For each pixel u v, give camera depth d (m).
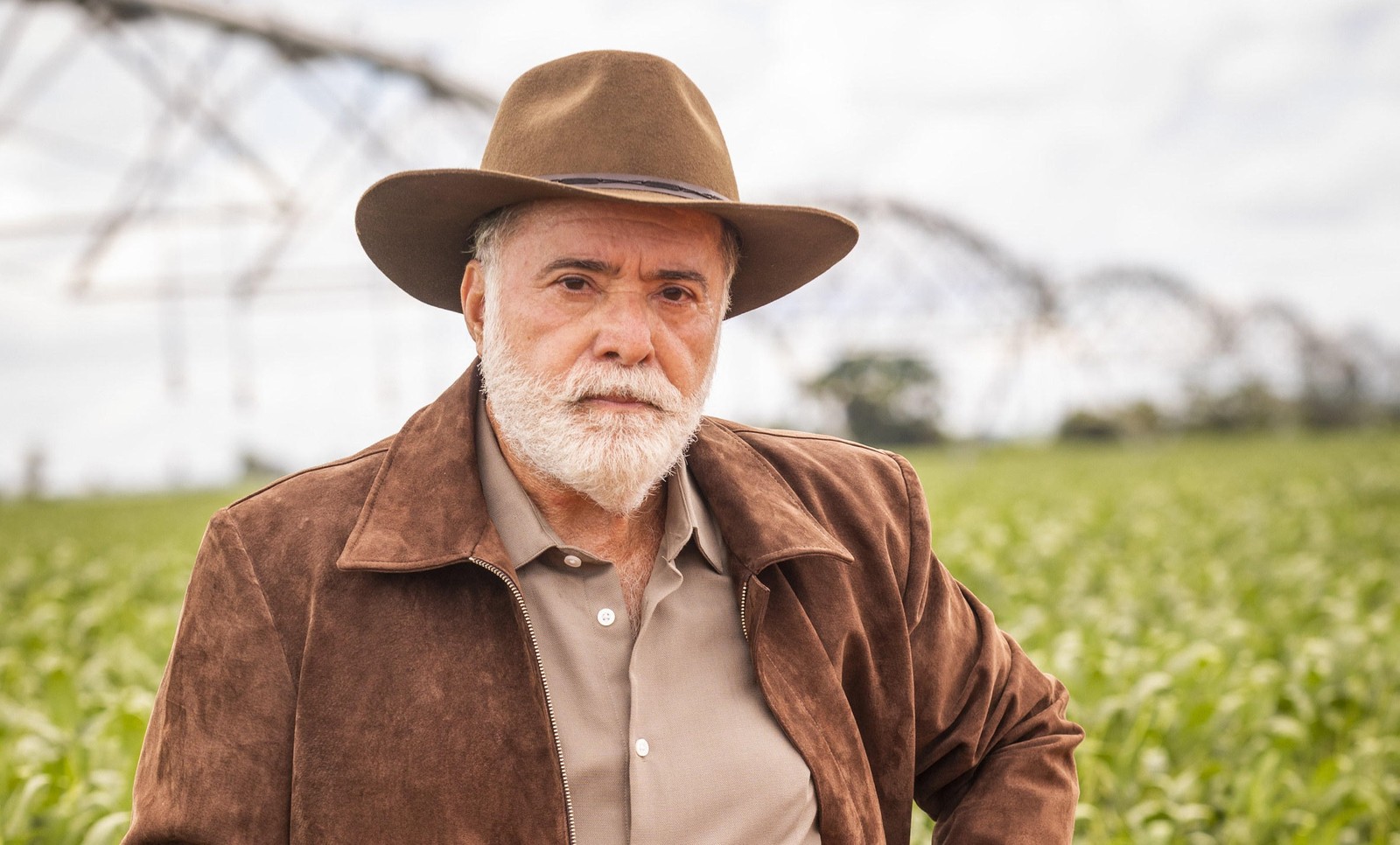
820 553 2.00
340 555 1.75
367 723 1.68
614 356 1.84
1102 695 5.25
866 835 2.00
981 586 9.30
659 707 1.86
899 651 2.12
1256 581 9.84
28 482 42.22
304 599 1.75
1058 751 2.19
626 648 1.87
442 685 1.71
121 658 6.53
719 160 1.96
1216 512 17.86
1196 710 5.03
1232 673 5.83
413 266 2.17
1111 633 7.41
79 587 11.60
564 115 1.86
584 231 1.83
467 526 1.80
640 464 1.83
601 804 1.79
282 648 1.72
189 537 16.38
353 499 1.86
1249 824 4.18
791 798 1.90
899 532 2.25
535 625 1.85
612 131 1.85
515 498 1.91
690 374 1.92
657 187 1.85
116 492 44.00
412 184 1.84
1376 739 5.30
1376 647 6.44
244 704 1.69
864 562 2.16
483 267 1.97
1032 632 6.72
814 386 62.53
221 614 1.74
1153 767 4.50
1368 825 4.43
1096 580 10.16
